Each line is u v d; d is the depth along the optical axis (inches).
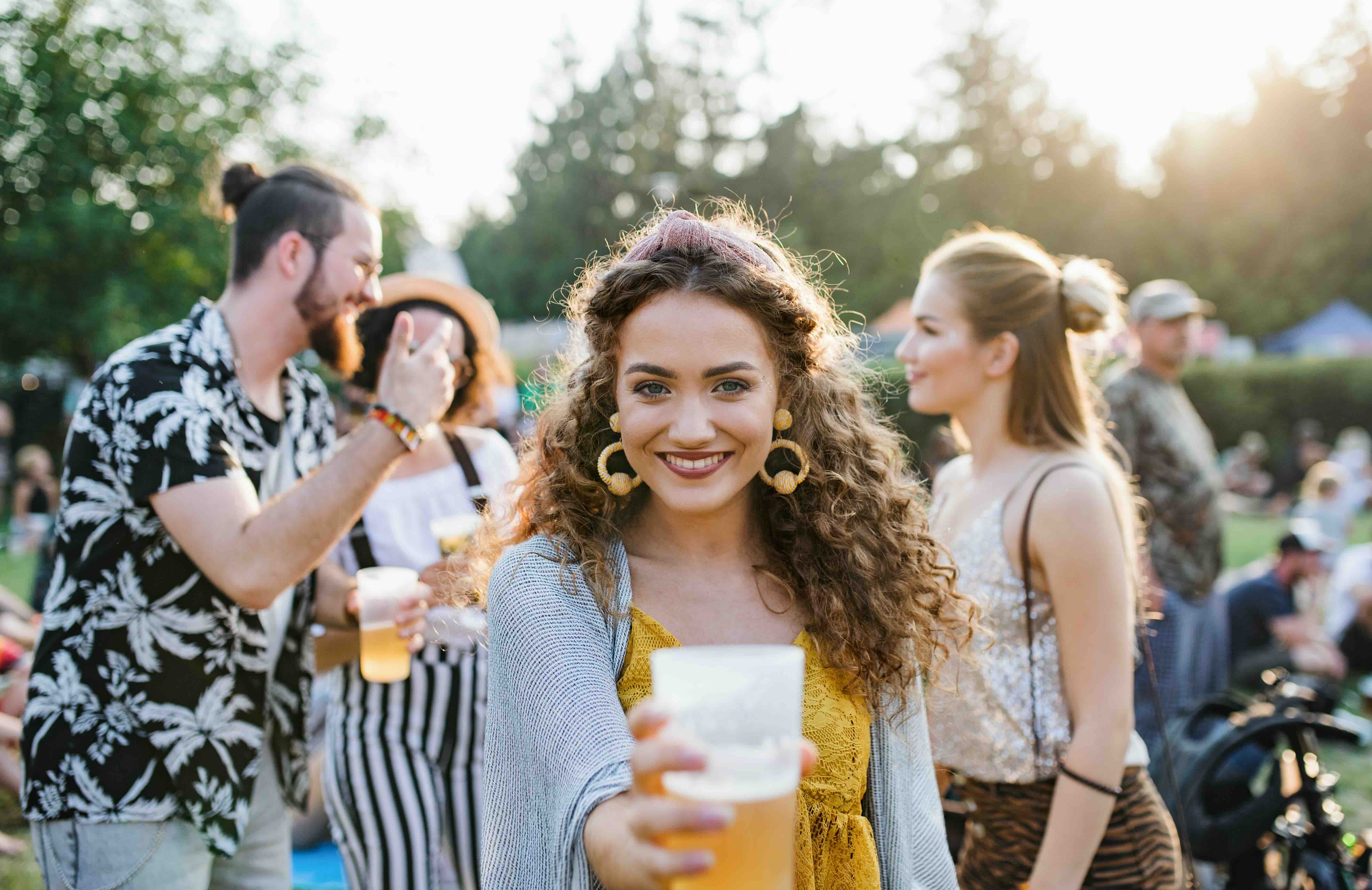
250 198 95.5
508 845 54.0
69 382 645.9
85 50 535.5
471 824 108.7
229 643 87.6
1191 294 183.8
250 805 92.8
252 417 93.0
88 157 539.5
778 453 65.8
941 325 92.0
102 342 527.2
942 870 64.4
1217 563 182.5
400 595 98.8
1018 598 83.9
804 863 56.6
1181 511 178.5
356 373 123.0
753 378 56.9
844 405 67.8
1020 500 84.9
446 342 90.4
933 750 87.4
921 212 1478.8
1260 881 124.0
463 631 109.0
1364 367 921.5
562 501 62.5
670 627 60.3
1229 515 615.8
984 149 1555.1
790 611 64.0
